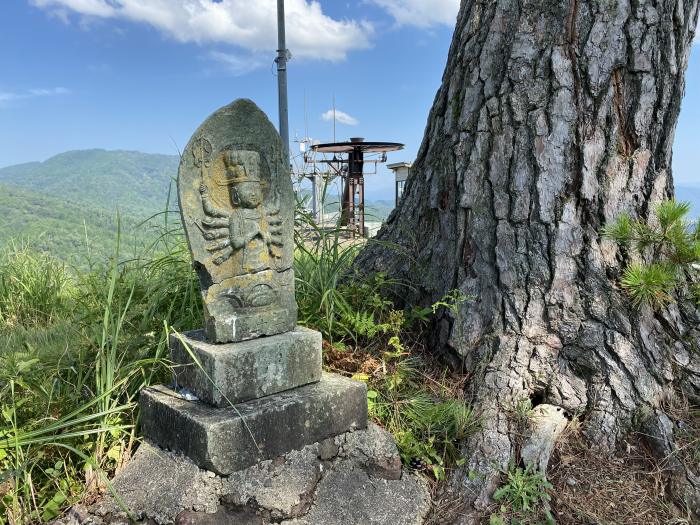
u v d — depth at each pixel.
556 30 3.30
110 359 2.77
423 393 3.21
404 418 3.06
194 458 2.40
